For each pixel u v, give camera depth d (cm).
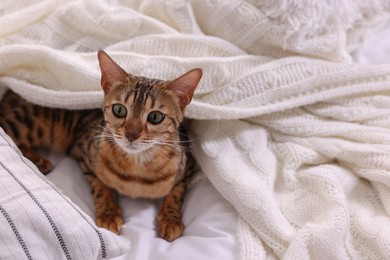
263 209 63
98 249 53
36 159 71
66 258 51
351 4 75
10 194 52
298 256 58
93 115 74
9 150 58
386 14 83
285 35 71
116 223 65
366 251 61
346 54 75
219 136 71
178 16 73
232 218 65
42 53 67
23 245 50
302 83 70
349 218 62
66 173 71
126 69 69
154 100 63
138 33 74
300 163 68
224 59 69
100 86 67
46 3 73
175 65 69
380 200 66
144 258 60
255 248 61
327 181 65
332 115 72
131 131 62
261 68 70
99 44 75
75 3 74
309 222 62
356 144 69
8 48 68
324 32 73
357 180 67
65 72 68
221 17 72
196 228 65
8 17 71
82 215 54
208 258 60
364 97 73
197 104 67
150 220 67
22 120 72
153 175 68
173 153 67
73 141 75
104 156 67
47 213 52
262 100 69
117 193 72
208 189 70
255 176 67
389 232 60
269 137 73
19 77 70
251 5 72
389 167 65
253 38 72
